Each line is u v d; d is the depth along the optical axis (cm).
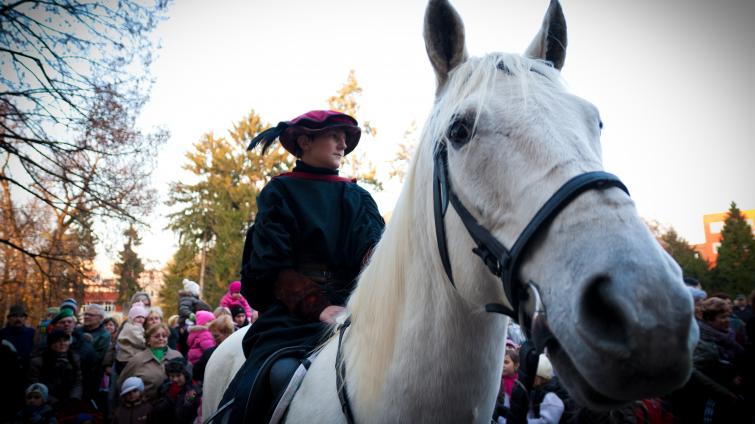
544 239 93
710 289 2664
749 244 2614
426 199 135
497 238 107
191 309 636
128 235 873
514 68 122
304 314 165
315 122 202
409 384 127
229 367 242
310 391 150
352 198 201
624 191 92
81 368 528
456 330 124
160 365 462
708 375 325
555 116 109
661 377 72
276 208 185
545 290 90
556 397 289
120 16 704
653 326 72
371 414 132
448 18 142
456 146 120
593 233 85
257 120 3155
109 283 961
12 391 422
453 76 135
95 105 710
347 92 2250
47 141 696
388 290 141
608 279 79
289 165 3128
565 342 84
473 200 114
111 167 760
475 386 125
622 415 279
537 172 101
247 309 578
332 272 190
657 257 79
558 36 150
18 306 569
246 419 155
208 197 3083
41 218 950
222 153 3078
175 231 3100
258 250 174
